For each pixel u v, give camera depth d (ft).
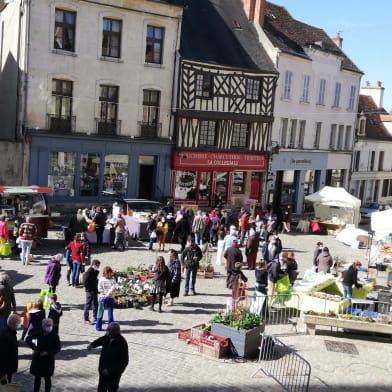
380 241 70.59
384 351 36.70
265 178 103.40
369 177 134.10
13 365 24.32
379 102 144.25
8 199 58.59
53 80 75.92
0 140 72.54
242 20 104.78
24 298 40.57
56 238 63.00
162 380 28.89
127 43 81.56
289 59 103.81
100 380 24.04
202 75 90.22
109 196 82.94
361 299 44.29
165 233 63.36
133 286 44.68
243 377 30.32
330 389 29.68
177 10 85.81
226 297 46.60
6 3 79.56
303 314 40.34
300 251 72.59
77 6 76.02
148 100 85.61
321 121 115.75
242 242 71.15
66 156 78.28
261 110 99.30
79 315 38.32
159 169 88.07
